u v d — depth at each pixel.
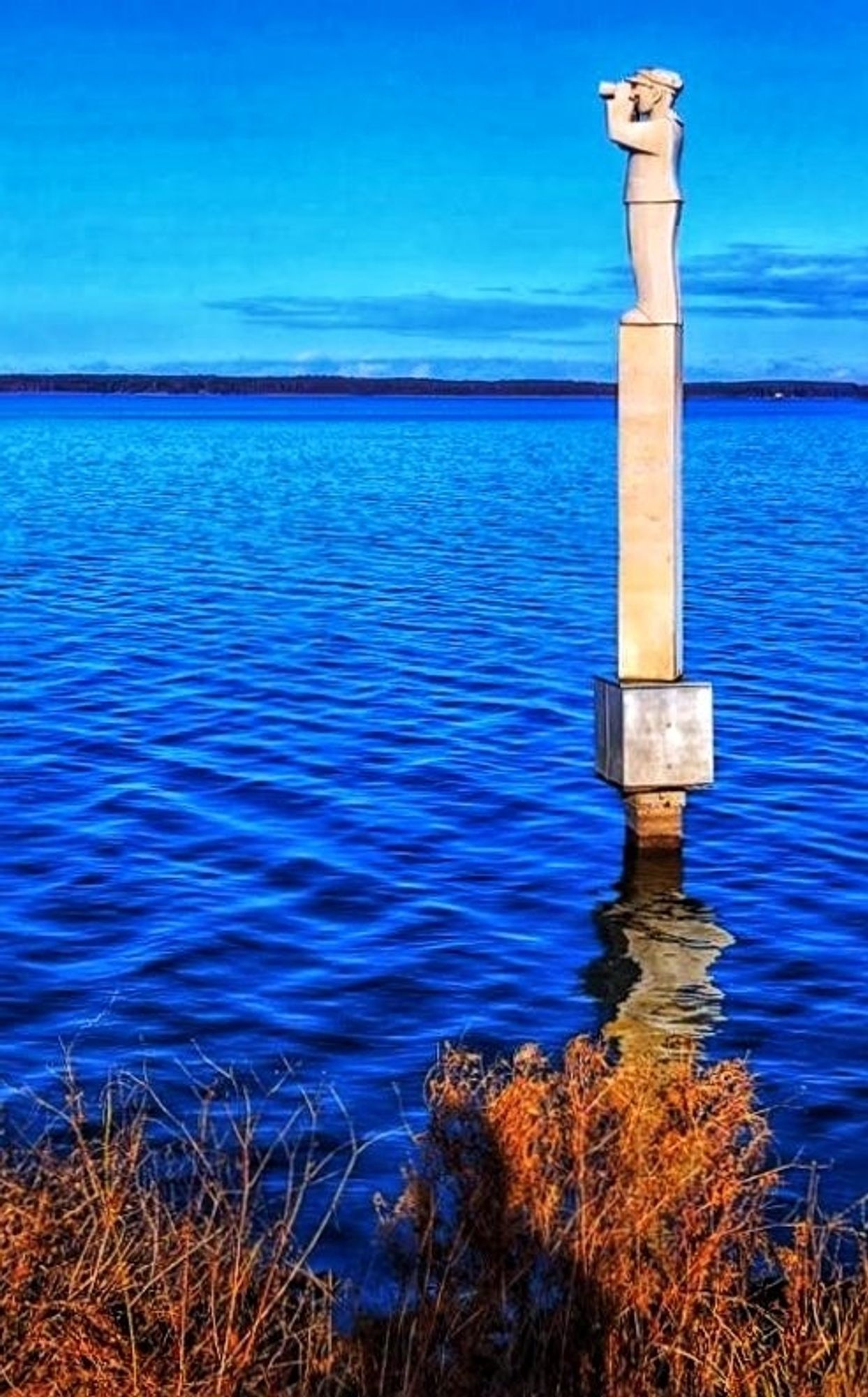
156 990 12.10
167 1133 9.57
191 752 19.64
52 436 136.25
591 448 114.25
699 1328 5.72
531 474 82.12
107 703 22.81
